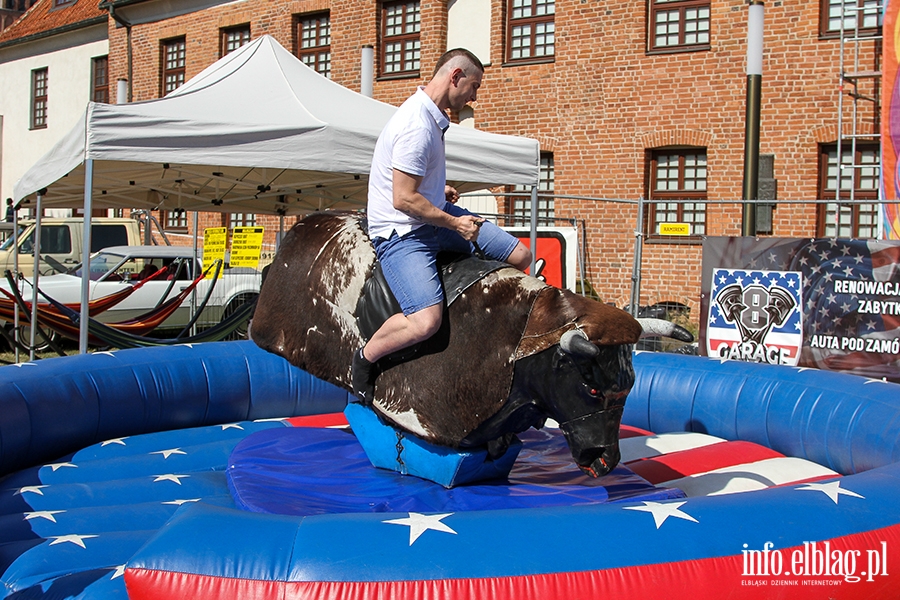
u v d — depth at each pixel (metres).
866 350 6.57
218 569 2.35
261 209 9.12
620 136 13.38
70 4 23.27
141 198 8.62
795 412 5.05
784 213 12.20
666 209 13.23
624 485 3.90
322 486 3.88
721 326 7.17
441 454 3.76
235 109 6.29
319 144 6.14
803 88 12.01
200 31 18.20
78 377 5.00
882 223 9.63
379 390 3.75
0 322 10.23
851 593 2.52
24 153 23.98
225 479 4.27
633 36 13.17
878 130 11.59
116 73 20.08
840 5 11.77
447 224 3.43
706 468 4.64
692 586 2.42
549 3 14.11
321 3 16.20
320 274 4.05
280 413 5.93
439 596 2.30
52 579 2.92
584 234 13.73
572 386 3.37
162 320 9.40
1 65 24.39
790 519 2.66
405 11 15.38
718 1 12.52
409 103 3.49
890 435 4.30
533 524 2.57
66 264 14.05
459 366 3.56
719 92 12.59
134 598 2.37
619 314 3.46
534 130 14.15
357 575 2.33
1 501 3.85
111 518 3.56
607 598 2.36
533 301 3.51
